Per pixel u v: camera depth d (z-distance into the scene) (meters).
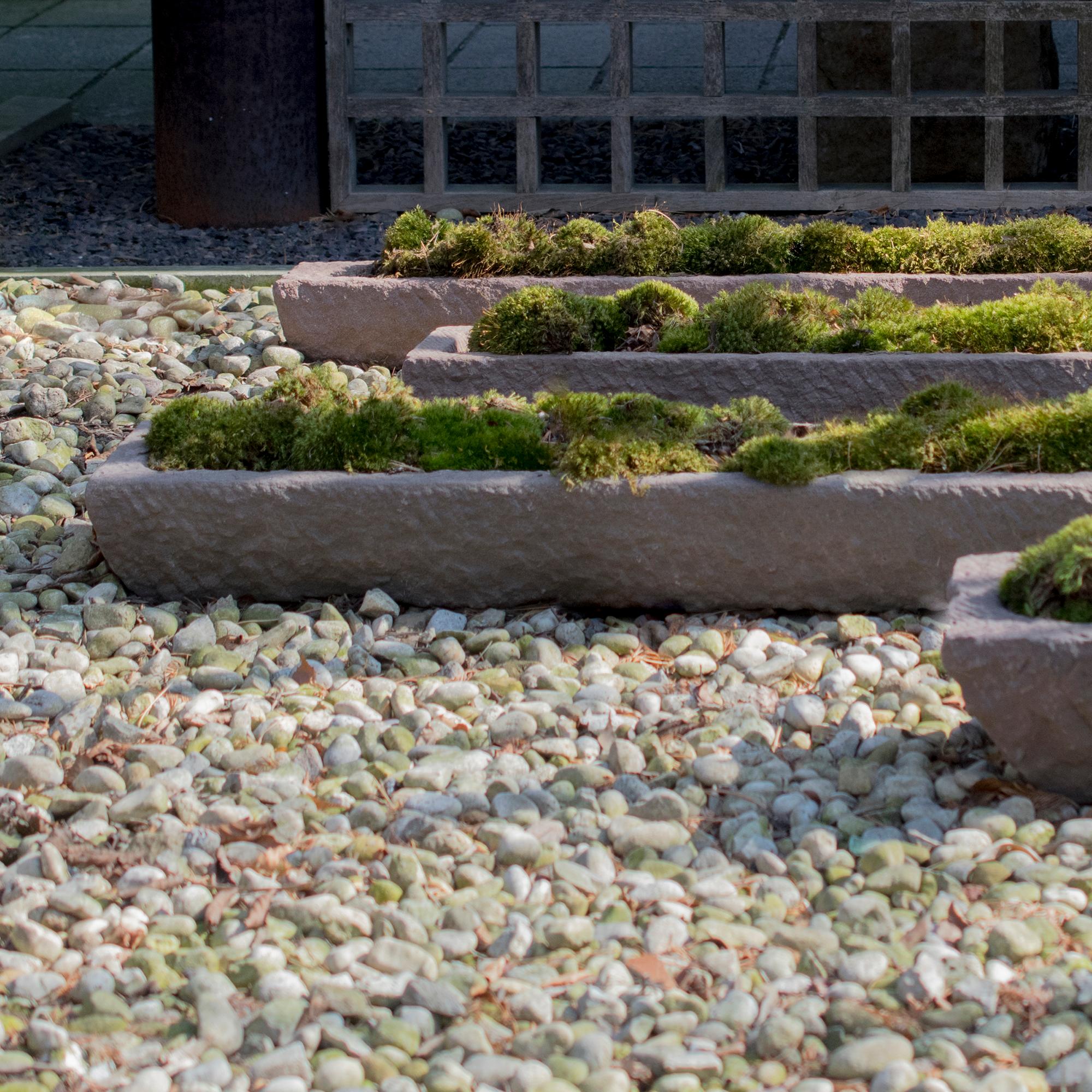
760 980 2.50
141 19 11.96
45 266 7.34
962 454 3.91
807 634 3.92
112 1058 2.35
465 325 5.85
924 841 2.89
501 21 7.50
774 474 3.81
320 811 3.07
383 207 7.89
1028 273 5.84
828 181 8.11
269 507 3.98
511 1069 2.29
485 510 3.93
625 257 5.96
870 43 7.82
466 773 3.19
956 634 2.93
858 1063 2.28
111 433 5.48
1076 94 7.38
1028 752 3.00
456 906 2.68
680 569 3.95
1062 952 2.55
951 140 8.02
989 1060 2.31
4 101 9.84
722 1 7.38
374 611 3.99
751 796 3.07
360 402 4.38
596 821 3.01
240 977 2.53
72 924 2.70
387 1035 2.37
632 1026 2.38
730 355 5.05
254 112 7.62
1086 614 2.97
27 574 4.34
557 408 4.17
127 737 3.38
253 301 6.96
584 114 7.60
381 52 10.56
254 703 3.51
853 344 5.14
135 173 8.73
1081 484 3.73
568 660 3.79
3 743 3.37
